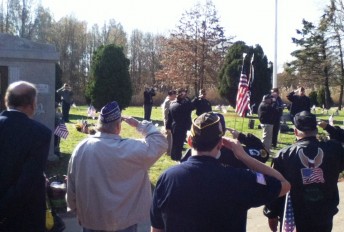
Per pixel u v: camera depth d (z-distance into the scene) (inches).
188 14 1994.3
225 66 1443.2
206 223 103.3
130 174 148.6
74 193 154.2
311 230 156.7
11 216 129.8
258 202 105.5
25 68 411.5
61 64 2491.4
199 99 577.9
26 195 128.2
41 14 2544.3
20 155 131.0
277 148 572.4
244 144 143.6
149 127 154.9
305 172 156.0
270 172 112.4
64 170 395.2
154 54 2716.5
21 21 2504.9
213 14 1985.7
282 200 164.1
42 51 418.0
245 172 107.3
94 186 146.6
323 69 2018.9
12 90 138.7
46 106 425.4
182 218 104.3
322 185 155.8
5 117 135.8
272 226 171.6
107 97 1101.7
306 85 2117.4
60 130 370.3
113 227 147.2
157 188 109.9
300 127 162.1
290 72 2130.9
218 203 103.1
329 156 157.2
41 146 133.2
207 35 1987.0
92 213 148.0
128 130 724.7
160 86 2256.4
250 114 1096.8
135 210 150.8
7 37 401.4
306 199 155.8
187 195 104.0
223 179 104.5
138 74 2721.5
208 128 107.4
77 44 2544.3
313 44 2054.6
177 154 462.0
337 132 174.1
